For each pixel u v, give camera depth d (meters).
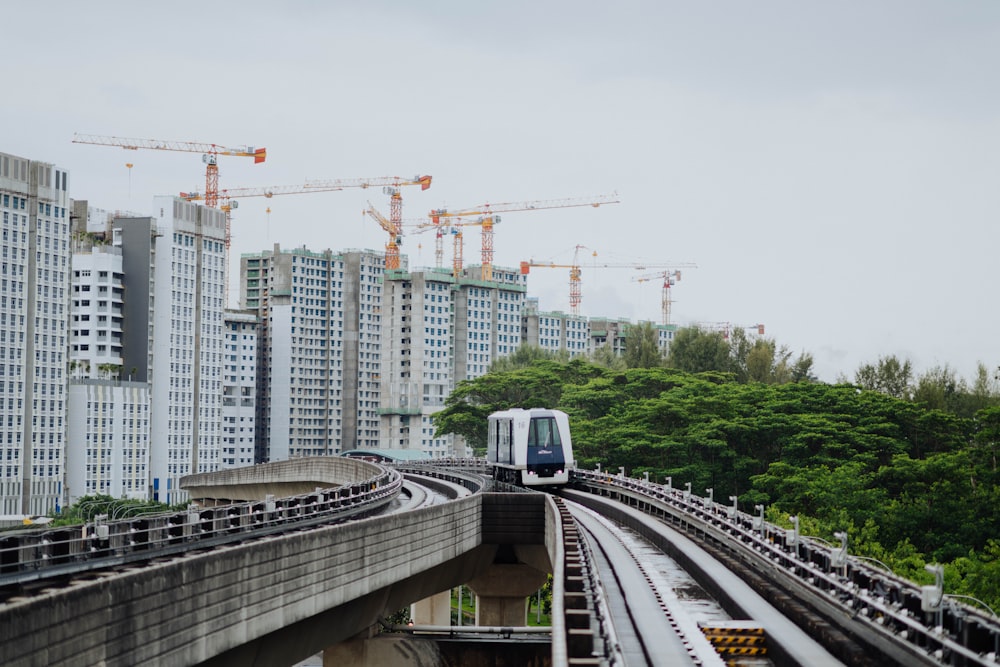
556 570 30.45
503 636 49.28
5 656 20.45
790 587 30.08
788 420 106.44
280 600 34.00
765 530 35.66
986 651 19.11
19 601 21.62
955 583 63.28
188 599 28.12
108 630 24.31
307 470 118.19
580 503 72.69
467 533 58.28
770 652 25.23
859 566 25.22
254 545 32.09
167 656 27.03
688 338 167.25
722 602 30.92
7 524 108.94
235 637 30.92
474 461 120.81
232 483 143.12
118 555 31.22
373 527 42.88
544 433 81.50
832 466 101.19
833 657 23.05
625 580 35.62
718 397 116.69
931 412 107.25
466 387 171.62
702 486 107.19
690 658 23.64
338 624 41.69
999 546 75.31
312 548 36.59
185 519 36.03
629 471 116.00
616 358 182.38
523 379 164.25
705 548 41.19
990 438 91.69
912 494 90.44
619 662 20.14
